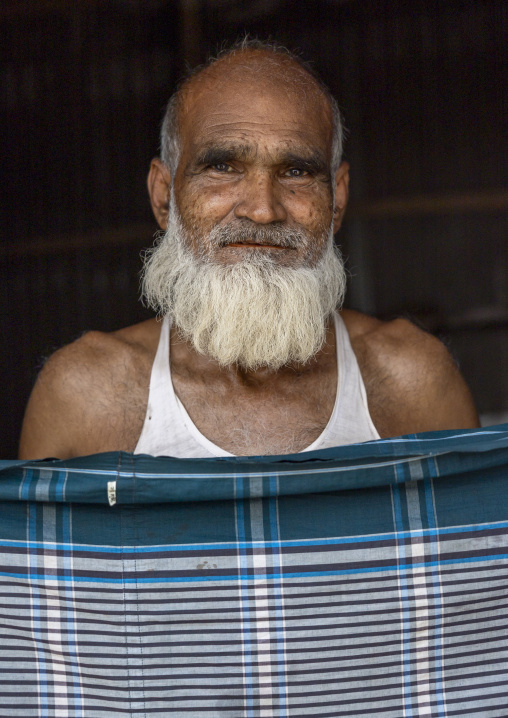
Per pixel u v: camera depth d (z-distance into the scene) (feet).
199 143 4.83
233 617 3.72
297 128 4.79
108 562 3.72
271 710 3.73
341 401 5.08
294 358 4.92
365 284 16.42
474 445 3.60
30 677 3.76
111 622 3.71
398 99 15.96
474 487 3.84
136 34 15.64
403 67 15.85
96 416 5.15
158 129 15.87
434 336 5.71
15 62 16.01
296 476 3.68
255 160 4.71
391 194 16.19
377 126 16.08
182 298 4.95
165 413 4.96
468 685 3.80
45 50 15.88
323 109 5.08
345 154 16.20
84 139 16.25
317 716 3.73
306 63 5.19
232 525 3.76
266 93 4.80
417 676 3.78
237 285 4.68
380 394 5.35
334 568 3.76
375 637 3.76
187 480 3.63
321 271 4.95
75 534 3.73
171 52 15.65
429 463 3.73
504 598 3.83
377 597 3.77
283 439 4.97
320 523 3.78
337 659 3.75
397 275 16.38
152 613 3.71
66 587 3.72
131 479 3.61
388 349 5.45
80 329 16.67
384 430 5.27
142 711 3.69
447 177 15.99
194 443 4.88
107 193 16.33
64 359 5.30
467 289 16.21
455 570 3.80
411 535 3.80
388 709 3.77
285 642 3.73
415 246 16.26
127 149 16.16
